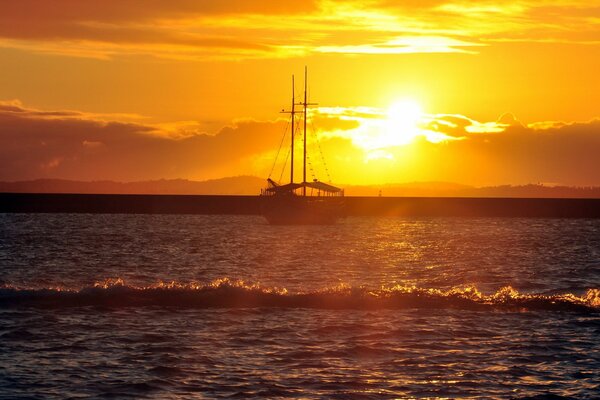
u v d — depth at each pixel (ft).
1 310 290.76
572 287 410.11
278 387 199.00
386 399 191.31
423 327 271.28
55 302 303.89
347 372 213.05
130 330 261.85
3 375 206.69
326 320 281.13
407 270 503.61
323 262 558.97
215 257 594.65
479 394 195.72
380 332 262.67
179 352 232.53
